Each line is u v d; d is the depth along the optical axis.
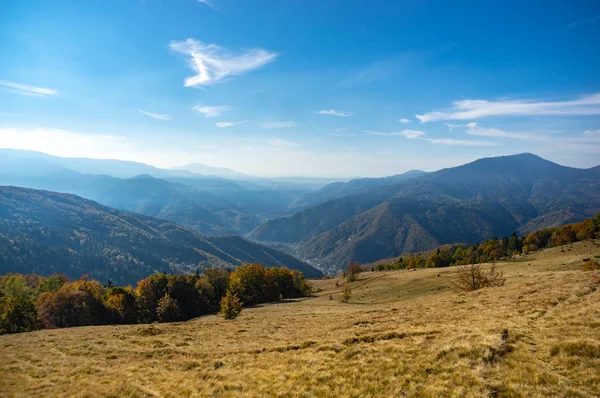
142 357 22.53
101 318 65.25
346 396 13.07
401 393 12.54
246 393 14.77
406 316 26.55
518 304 21.91
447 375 13.12
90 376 19.05
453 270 82.12
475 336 16.11
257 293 86.75
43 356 23.39
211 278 90.50
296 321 35.12
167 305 68.81
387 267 149.50
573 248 76.00
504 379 12.10
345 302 65.81
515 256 95.06
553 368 12.36
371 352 17.06
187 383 16.81
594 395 10.44
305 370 16.19
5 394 16.98
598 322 15.23
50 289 80.50
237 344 25.06
